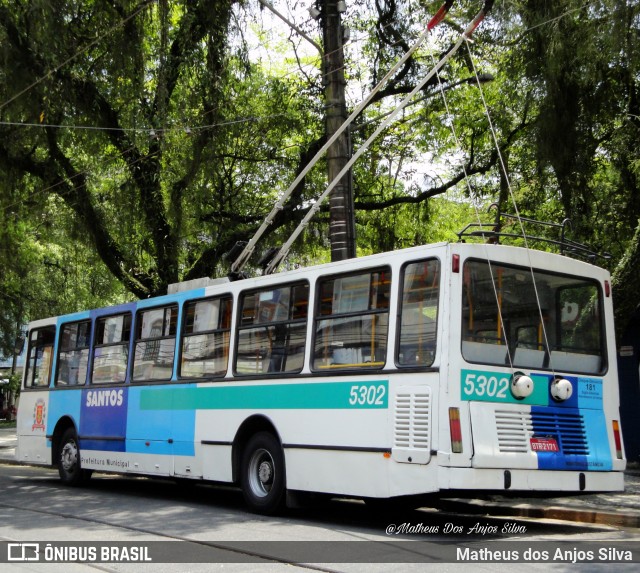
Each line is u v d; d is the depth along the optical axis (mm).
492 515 11094
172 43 18266
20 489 14266
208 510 10969
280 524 9484
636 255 13898
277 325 10477
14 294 32188
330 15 13523
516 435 8492
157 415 12375
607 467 9188
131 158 17812
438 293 8469
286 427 9992
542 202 17688
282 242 18781
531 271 9086
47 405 15414
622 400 15031
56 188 18438
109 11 16516
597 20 12992
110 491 13922
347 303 9531
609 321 9734
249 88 19938
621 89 14781
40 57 16062
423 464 8211
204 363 11656
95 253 20047
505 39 15164
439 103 19578
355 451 9000
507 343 8703
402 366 8648
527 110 15320
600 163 16062
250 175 21031
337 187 13008
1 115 16797
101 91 18000
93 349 14367
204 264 18906
